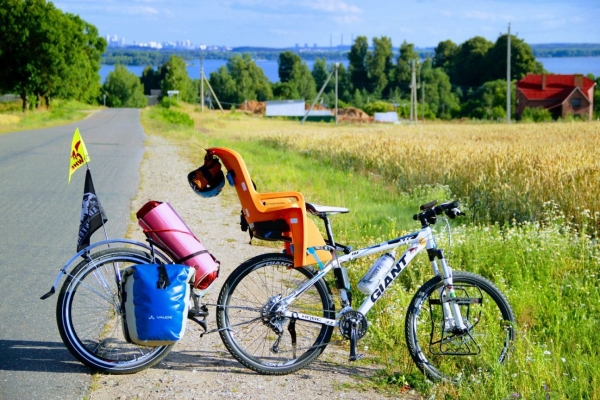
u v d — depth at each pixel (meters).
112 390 4.22
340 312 4.56
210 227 9.50
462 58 170.75
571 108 98.19
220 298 4.54
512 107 116.62
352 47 188.62
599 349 5.09
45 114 62.19
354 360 4.52
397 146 20.92
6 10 74.75
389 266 4.59
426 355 4.68
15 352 4.77
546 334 5.44
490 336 4.58
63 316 4.39
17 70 76.19
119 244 8.16
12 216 9.96
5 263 7.23
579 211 10.59
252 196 4.40
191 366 4.66
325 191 13.02
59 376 4.39
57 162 17.77
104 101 150.88
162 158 19.66
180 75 173.38
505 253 7.57
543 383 4.23
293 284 4.73
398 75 184.00
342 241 8.31
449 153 17.59
